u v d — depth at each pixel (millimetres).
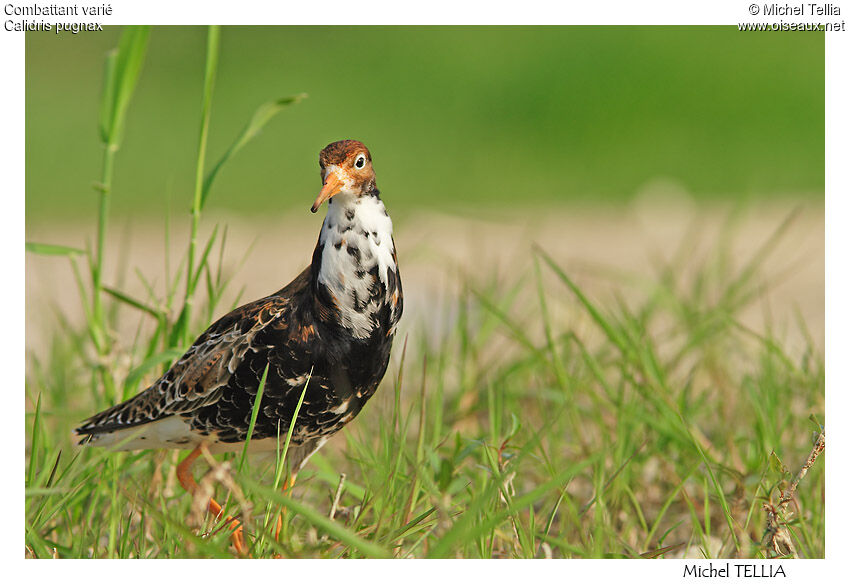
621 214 23172
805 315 14828
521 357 11617
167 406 8203
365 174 7758
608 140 28031
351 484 8031
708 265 14250
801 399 10406
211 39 8914
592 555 7352
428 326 12539
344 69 31703
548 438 9977
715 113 28594
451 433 8898
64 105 30141
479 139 28625
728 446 9195
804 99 28797
